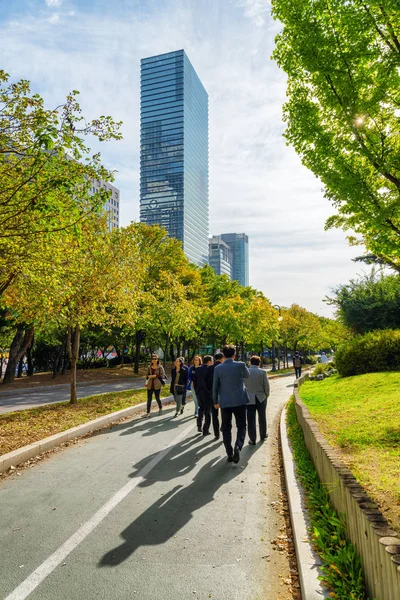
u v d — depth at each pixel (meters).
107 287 13.95
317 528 3.65
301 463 6.26
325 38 7.41
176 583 3.30
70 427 9.53
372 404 10.25
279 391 22.08
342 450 6.39
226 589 3.22
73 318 13.70
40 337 31.64
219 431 9.27
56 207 7.18
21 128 7.09
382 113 7.75
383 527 2.64
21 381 28.47
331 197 8.22
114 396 16.72
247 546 3.94
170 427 10.37
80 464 6.90
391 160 7.34
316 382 20.41
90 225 13.59
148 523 4.47
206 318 36.81
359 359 18.83
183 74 173.12
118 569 3.51
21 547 3.93
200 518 4.61
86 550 3.85
